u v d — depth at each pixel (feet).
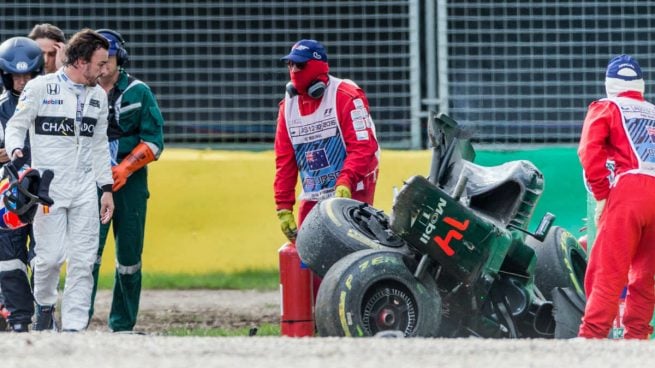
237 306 138.00
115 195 112.88
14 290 102.58
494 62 150.41
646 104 95.81
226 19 150.51
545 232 101.91
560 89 150.00
